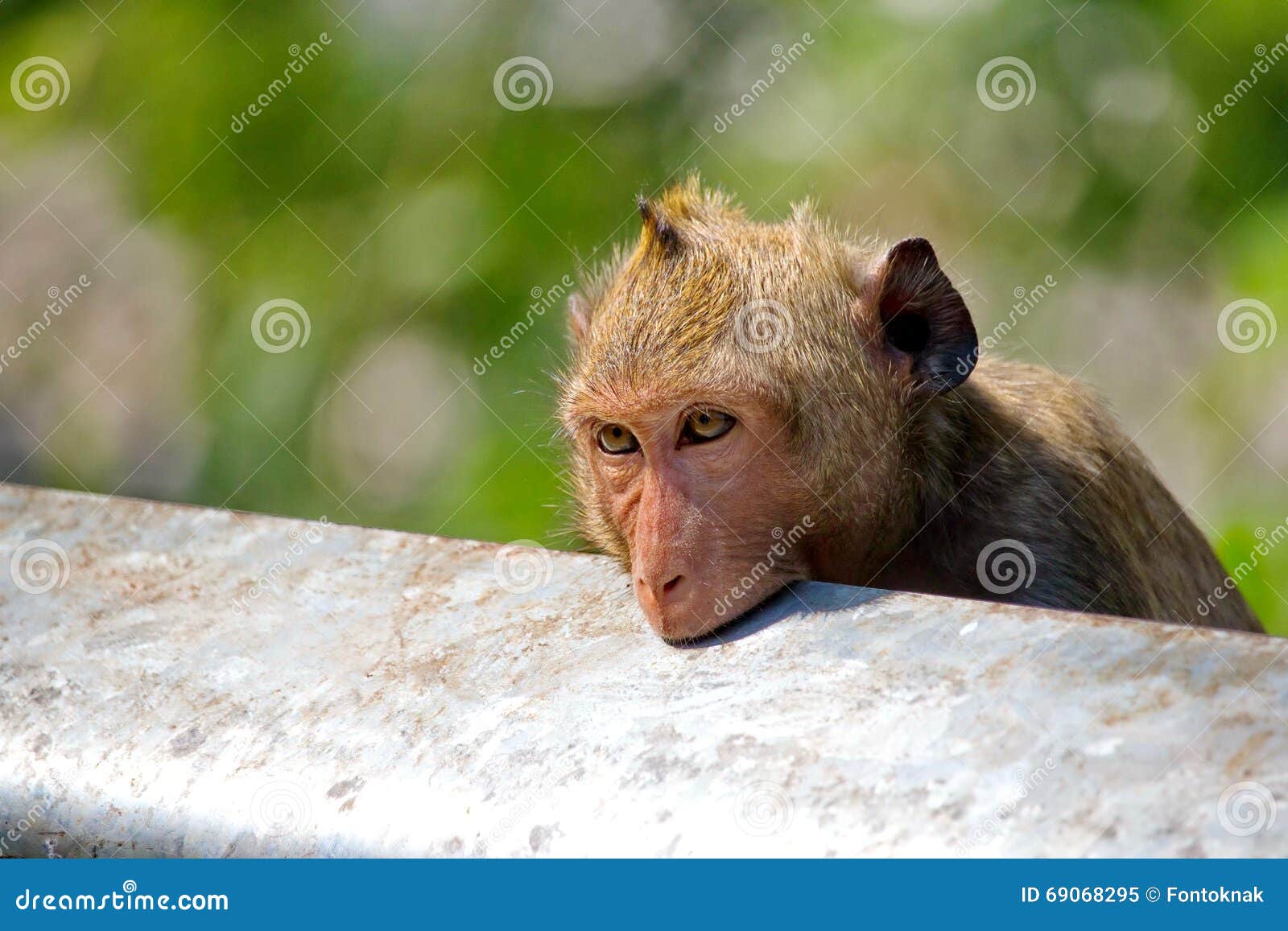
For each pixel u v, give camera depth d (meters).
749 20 13.84
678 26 13.92
